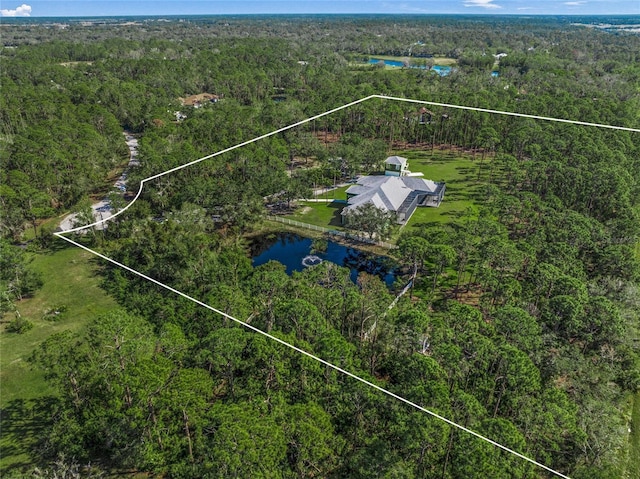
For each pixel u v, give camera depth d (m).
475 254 55.81
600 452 30.95
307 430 29.64
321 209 80.19
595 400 35.00
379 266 62.12
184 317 43.88
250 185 76.31
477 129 112.38
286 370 34.81
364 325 42.88
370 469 28.05
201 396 32.44
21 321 46.78
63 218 70.81
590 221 62.28
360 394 32.62
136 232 61.81
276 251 66.88
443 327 38.38
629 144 94.38
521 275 52.59
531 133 98.75
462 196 85.25
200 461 30.14
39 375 40.78
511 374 33.62
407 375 34.47
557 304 42.75
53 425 33.72
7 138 97.75
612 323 40.84
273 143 98.06
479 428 29.72
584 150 85.75
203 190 72.81
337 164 95.81
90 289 52.88
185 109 133.50
